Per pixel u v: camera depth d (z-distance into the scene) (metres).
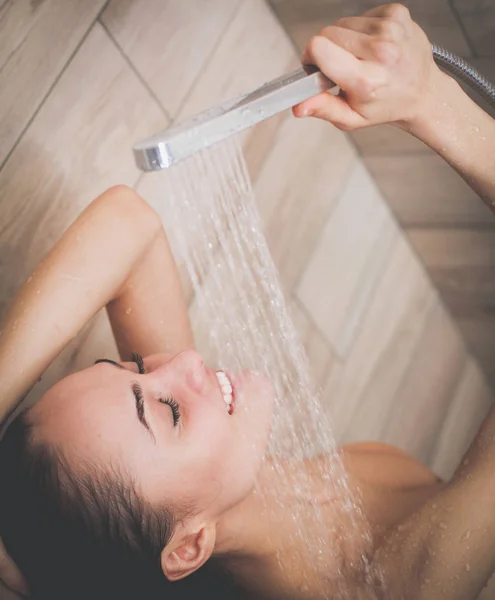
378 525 1.20
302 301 1.77
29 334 1.07
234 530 1.15
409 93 0.96
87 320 1.13
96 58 1.37
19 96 1.29
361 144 1.83
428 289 2.06
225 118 0.82
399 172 1.85
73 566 1.03
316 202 1.79
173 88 1.49
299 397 1.65
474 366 2.17
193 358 1.07
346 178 1.85
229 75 1.58
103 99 1.39
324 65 0.88
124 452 0.99
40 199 1.33
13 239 1.31
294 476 1.25
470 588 1.07
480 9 1.44
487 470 1.06
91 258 1.13
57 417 0.99
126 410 1.00
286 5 1.62
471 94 1.56
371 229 1.92
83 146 1.38
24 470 1.00
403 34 0.92
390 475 1.33
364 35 0.91
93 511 1.00
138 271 1.20
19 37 1.27
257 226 1.21
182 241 1.35
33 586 1.06
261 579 1.20
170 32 1.47
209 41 1.54
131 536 1.02
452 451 2.09
